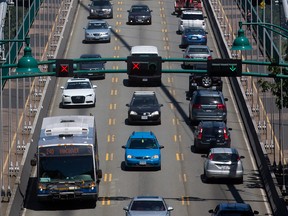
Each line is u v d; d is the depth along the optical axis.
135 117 135.38
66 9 197.12
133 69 83.88
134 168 117.44
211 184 112.50
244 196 108.50
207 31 194.50
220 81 150.75
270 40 158.75
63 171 100.75
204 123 124.31
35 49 163.62
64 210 103.00
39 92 145.88
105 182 112.75
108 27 184.38
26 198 108.00
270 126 135.38
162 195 108.50
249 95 146.75
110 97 150.12
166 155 123.62
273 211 103.06
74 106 145.00
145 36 189.75
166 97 150.50
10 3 108.94
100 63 160.25
